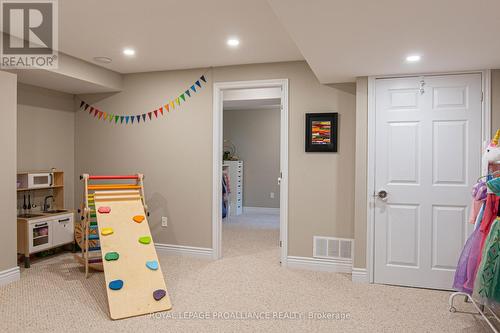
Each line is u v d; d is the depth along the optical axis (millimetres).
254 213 8562
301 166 4156
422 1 1976
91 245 4445
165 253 4734
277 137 8562
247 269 4141
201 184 4574
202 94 4539
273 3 2014
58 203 4820
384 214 3699
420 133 3590
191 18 2953
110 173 4984
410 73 3584
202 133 4555
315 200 4113
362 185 3756
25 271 4012
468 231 3471
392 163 3672
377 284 3703
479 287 2598
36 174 4395
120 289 3076
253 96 6094
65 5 2721
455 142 3498
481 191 2832
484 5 2018
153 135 4770
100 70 4477
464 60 3100
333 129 4008
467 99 3463
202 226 4578
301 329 2723
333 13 2150
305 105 4137
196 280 3771
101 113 5020
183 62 4281
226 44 3611
